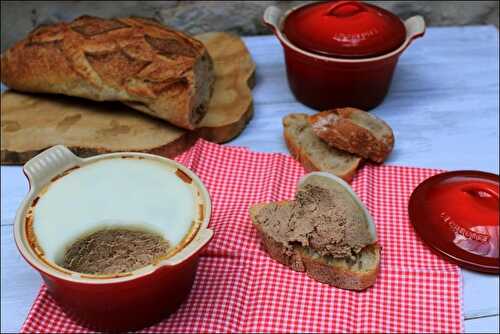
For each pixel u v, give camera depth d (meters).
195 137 0.56
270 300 0.43
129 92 0.55
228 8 0.72
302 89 0.59
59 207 0.40
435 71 0.65
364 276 0.42
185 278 0.40
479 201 0.46
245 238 0.46
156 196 0.41
